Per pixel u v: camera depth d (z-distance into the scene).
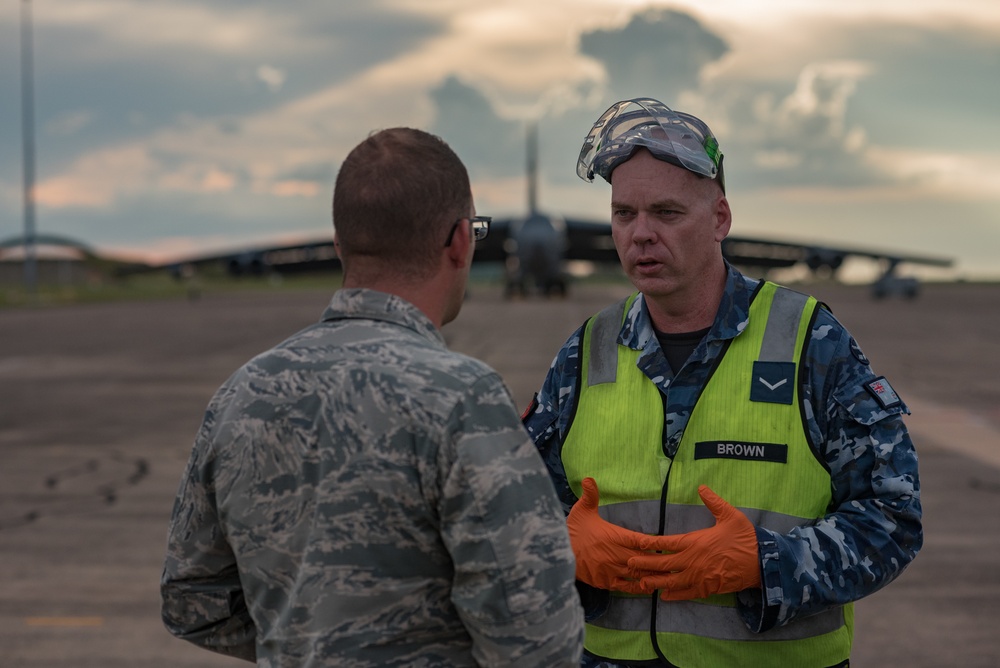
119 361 23.62
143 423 14.14
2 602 6.23
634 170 2.22
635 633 2.22
